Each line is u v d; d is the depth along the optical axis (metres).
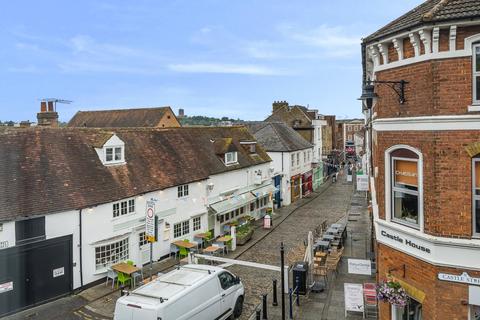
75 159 18.42
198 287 12.12
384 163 10.04
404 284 9.45
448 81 8.22
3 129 17.95
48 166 17.16
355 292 13.34
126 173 19.86
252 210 30.95
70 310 14.69
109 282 17.50
